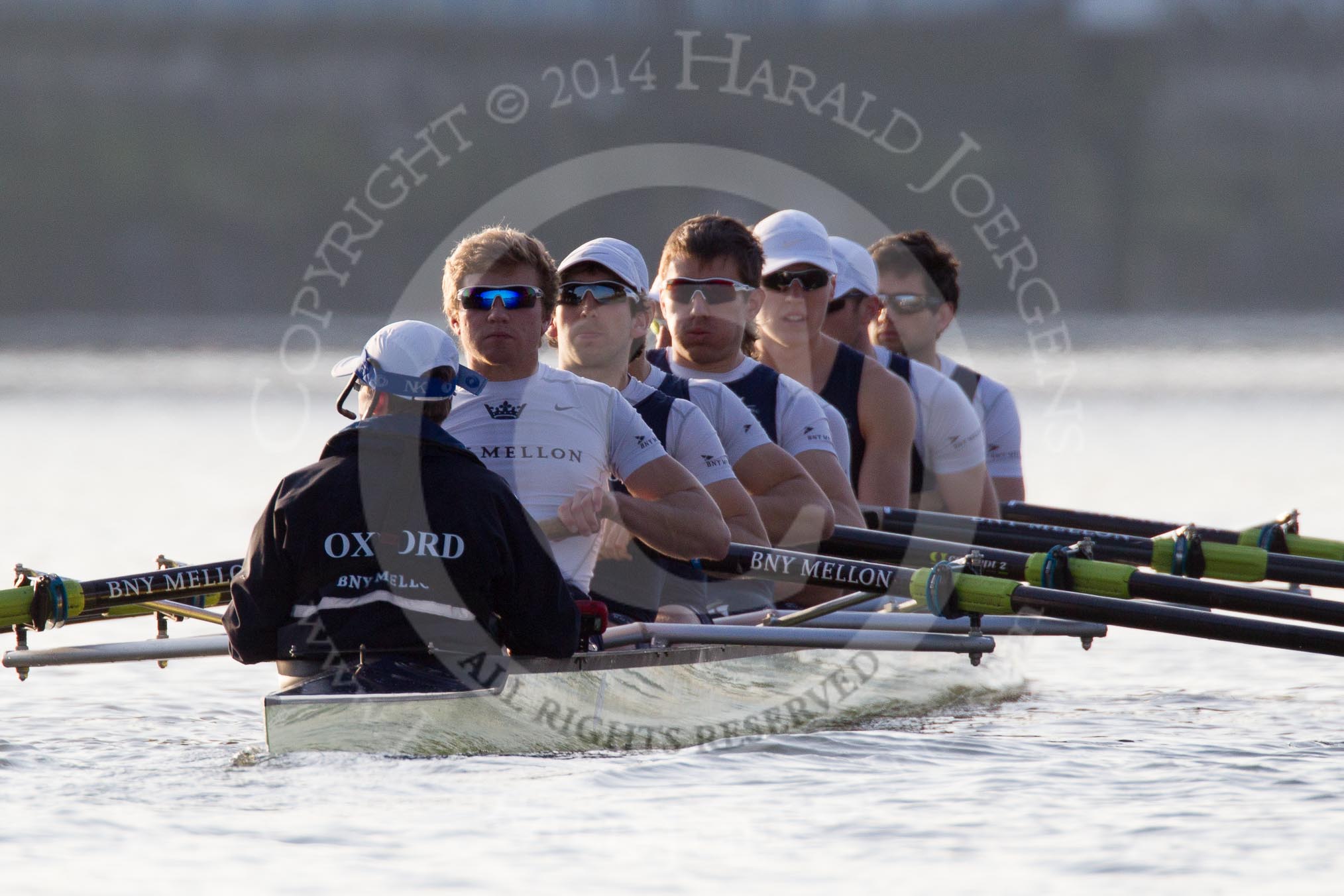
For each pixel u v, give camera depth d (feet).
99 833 67.67
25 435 337.52
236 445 318.65
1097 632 109.29
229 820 69.31
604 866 64.03
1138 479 258.98
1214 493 238.48
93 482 255.29
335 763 75.36
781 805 72.13
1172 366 562.25
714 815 70.49
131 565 165.68
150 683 107.76
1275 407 411.34
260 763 77.56
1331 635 89.30
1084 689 107.04
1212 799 73.56
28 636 124.77
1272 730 90.74
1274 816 70.69
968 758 81.66
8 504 224.74
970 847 66.49
